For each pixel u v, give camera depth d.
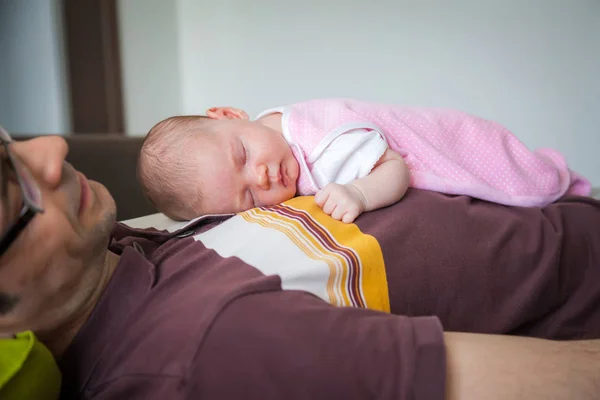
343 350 0.50
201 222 0.88
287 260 0.66
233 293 0.56
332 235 0.73
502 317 0.76
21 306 0.58
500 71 1.85
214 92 2.40
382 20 1.96
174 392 0.52
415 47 1.94
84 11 2.16
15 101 2.16
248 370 0.51
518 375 0.51
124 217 1.57
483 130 1.00
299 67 2.17
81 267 0.64
